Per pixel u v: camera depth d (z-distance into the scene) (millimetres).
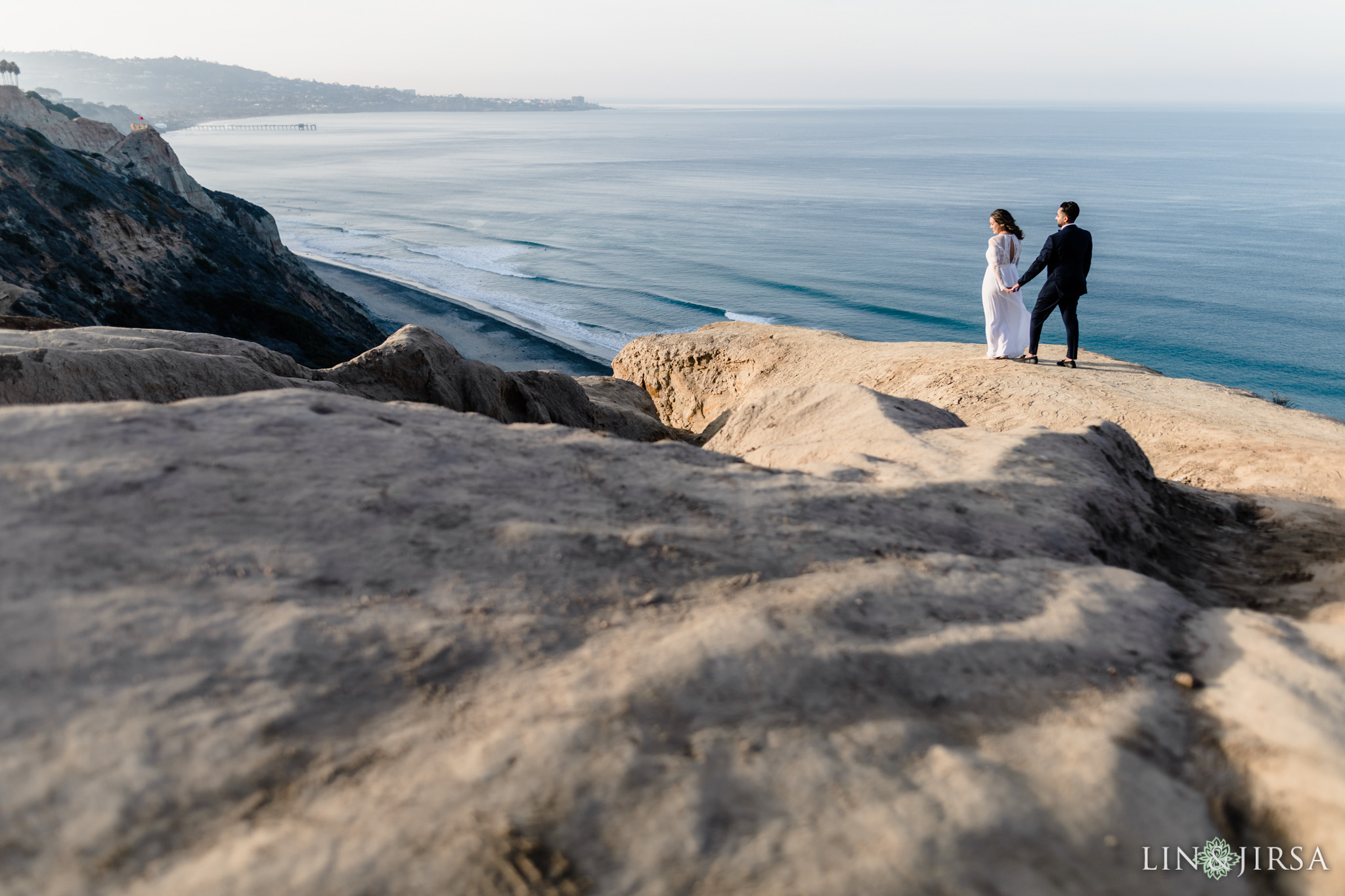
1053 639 2512
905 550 3074
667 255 80188
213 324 39344
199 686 1706
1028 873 1547
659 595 2457
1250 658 2568
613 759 1662
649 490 3266
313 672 1825
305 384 8086
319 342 42219
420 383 9492
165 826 1396
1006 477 4156
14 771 1424
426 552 2447
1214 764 2027
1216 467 7320
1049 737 1994
